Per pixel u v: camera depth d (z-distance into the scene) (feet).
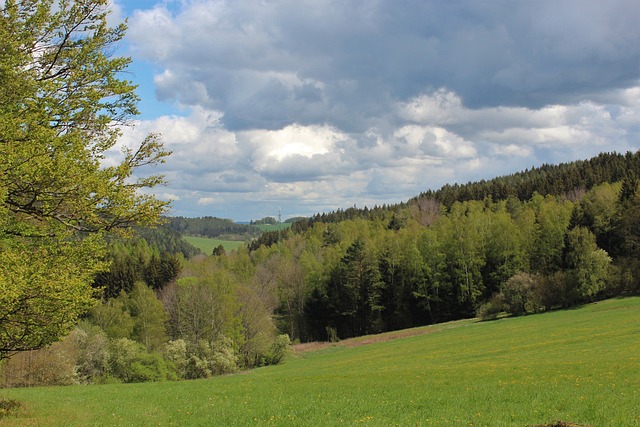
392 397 73.82
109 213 47.44
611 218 305.12
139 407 70.95
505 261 304.91
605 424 46.42
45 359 154.71
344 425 52.60
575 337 161.99
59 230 48.11
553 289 260.83
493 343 175.73
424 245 322.34
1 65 43.24
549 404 60.34
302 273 353.31
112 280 304.91
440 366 132.77
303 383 103.40
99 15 53.06
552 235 299.38
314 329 341.41
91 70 51.80
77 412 63.62
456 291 313.53
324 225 549.95
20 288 41.19
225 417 60.39
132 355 187.01
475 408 60.39
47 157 42.14
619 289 265.34
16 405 63.72
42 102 47.19
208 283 235.81
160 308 247.70
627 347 129.80
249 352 231.91
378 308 319.68
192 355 197.36
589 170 478.18
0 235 46.16
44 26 51.08
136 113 55.01
